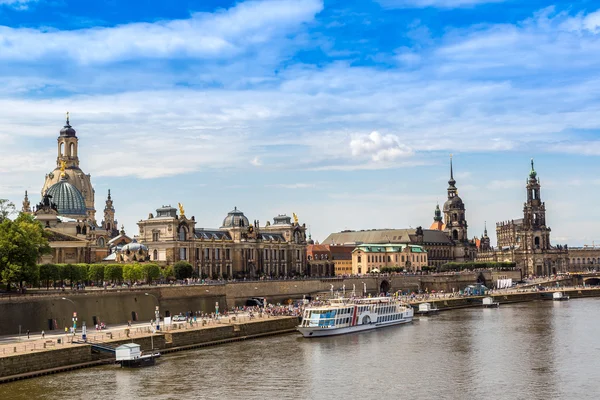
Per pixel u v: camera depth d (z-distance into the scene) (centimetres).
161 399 11869
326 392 12419
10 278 17250
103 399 11800
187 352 16188
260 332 19200
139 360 14312
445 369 14312
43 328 16875
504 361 15150
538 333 19525
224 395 12169
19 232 17862
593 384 12938
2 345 14300
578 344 17388
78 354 14162
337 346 17262
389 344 17600
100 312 18600
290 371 14088
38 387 12456
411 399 12000
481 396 12150
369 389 12625
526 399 11950
